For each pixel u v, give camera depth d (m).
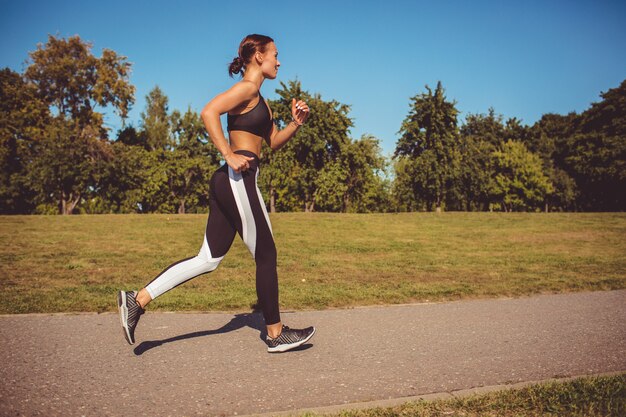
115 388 2.83
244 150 3.38
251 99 3.34
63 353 3.45
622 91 51.66
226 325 4.36
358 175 45.19
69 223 15.90
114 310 4.85
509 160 57.09
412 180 41.88
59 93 40.69
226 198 3.33
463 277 7.54
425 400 2.66
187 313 4.83
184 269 3.38
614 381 2.87
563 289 6.57
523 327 4.44
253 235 3.40
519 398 2.65
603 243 13.01
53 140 38.59
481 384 2.99
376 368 3.27
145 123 54.03
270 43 3.46
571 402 2.57
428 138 41.50
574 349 3.75
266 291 3.46
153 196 50.53
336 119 41.81
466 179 44.53
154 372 3.12
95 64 39.94
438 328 4.38
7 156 39.56
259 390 2.85
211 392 2.81
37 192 41.31
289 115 40.81
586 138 53.50
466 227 17.25
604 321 4.69
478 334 4.18
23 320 4.36
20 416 2.42
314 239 13.12
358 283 6.88
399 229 16.38
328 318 4.76
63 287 6.08
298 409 2.57
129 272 7.46
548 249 11.70
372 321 4.64
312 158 41.84
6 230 13.43
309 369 3.23
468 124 67.69
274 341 3.52
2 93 40.69
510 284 6.88
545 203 60.38
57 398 2.66
